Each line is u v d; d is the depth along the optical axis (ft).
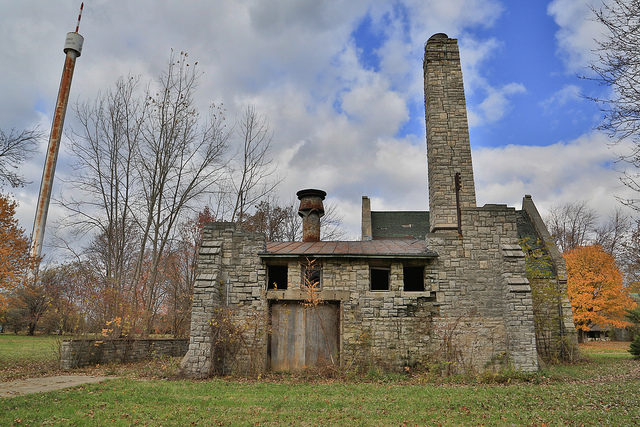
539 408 29.35
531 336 46.06
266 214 120.98
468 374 45.16
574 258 92.48
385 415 27.89
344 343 48.14
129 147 80.12
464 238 50.57
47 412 27.02
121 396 32.68
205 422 25.68
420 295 49.11
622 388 35.12
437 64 70.33
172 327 89.76
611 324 91.66
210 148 84.53
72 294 60.29
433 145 66.95
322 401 32.09
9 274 56.95
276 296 49.55
